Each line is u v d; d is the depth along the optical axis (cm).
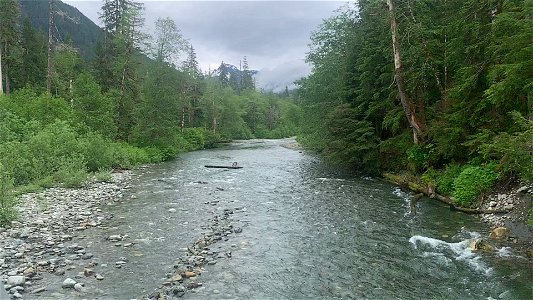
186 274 874
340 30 3256
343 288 828
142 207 1545
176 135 4072
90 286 802
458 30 1650
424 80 1980
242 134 8894
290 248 1080
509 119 1416
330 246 1097
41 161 1978
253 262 973
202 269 918
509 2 1335
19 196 1625
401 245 1098
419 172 2030
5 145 1917
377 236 1186
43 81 4447
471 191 1476
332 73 3178
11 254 964
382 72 2370
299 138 5281
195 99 6675
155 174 2542
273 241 1141
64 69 4769
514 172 1399
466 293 796
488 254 999
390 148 2289
